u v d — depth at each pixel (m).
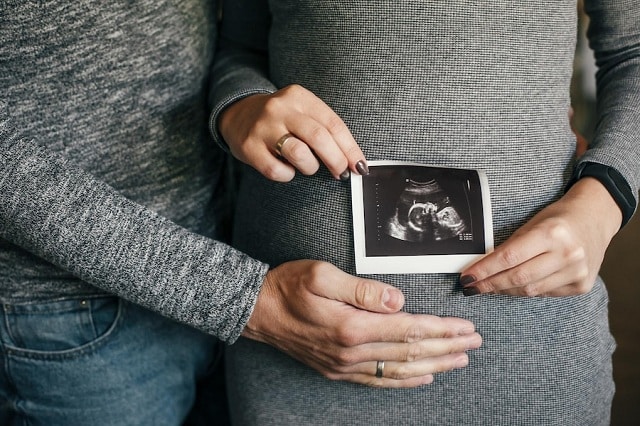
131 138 0.93
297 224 0.87
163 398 1.07
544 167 0.84
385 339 0.80
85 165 0.91
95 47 0.85
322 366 0.86
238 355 0.98
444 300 0.82
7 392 1.02
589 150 0.85
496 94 0.80
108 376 1.00
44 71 0.84
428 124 0.81
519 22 0.79
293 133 0.77
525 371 0.84
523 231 0.78
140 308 1.01
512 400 0.85
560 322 0.84
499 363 0.84
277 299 0.83
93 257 0.79
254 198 0.95
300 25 0.86
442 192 0.81
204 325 0.81
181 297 0.80
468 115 0.80
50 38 0.82
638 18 0.87
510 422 0.86
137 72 0.89
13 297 0.96
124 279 0.80
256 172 0.95
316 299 0.80
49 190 0.78
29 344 0.98
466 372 0.85
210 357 1.18
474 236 0.81
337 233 0.83
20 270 0.94
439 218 0.81
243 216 0.98
